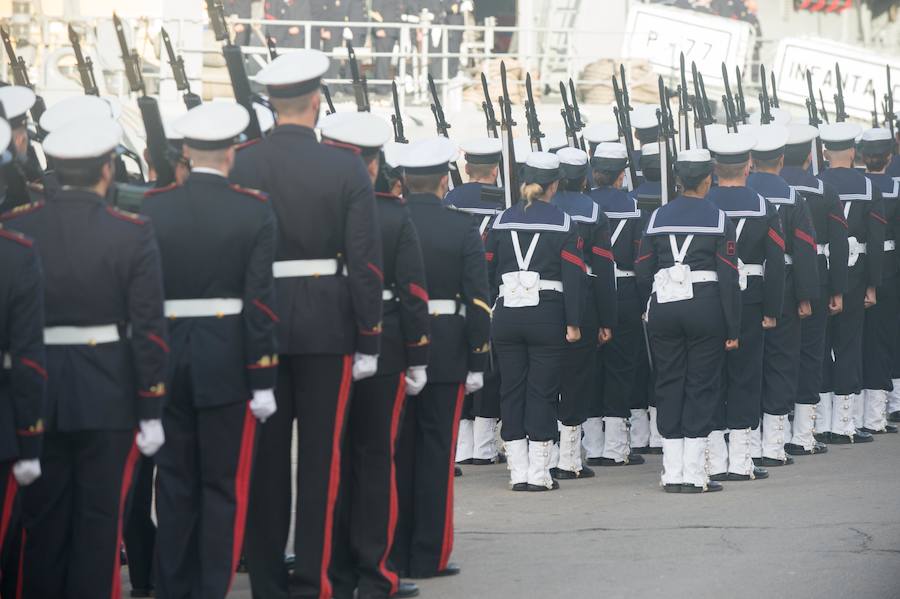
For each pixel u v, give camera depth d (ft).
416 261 60.13
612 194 99.96
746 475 90.27
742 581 61.46
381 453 60.13
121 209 55.67
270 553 56.65
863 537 70.13
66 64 160.25
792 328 96.48
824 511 77.71
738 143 89.86
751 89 204.23
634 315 99.19
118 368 50.93
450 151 68.23
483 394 100.07
